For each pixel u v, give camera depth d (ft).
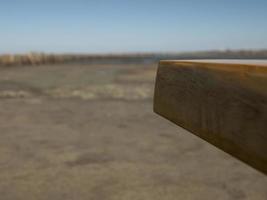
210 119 2.15
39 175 9.44
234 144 1.92
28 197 7.90
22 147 12.62
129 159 10.99
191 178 9.15
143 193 8.08
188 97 2.43
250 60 2.42
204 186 8.55
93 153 11.75
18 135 14.74
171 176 9.32
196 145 12.79
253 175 9.40
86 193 8.11
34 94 34.01
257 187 8.48
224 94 2.02
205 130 2.21
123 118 19.22
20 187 8.52
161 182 8.86
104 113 21.22
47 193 8.14
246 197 7.86
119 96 31.53
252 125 1.77
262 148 1.69
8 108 23.82
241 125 1.86
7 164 10.46
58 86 42.83
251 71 1.79
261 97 1.70
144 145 12.87
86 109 23.16
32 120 18.72
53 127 16.63
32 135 14.76
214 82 2.12
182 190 8.27
